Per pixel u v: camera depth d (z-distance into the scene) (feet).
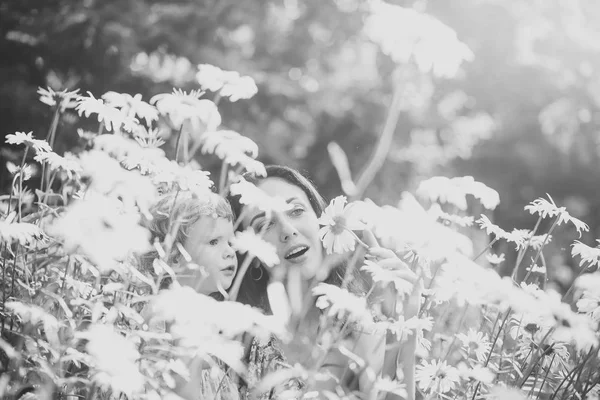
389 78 23.82
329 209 5.97
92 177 5.60
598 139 27.66
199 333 4.69
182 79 18.70
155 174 6.01
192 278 6.62
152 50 17.74
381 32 5.26
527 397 5.89
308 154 23.17
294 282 6.72
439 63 5.24
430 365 5.72
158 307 4.81
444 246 5.11
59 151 10.48
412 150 24.35
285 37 24.79
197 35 18.72
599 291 5.81
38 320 5.07
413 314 6.06
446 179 5.99
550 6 25.80
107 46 16.05
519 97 27.17
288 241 7.02
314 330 6.70
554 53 26.43
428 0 23.54
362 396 5.79
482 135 29.91
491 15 24.71
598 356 6.19
